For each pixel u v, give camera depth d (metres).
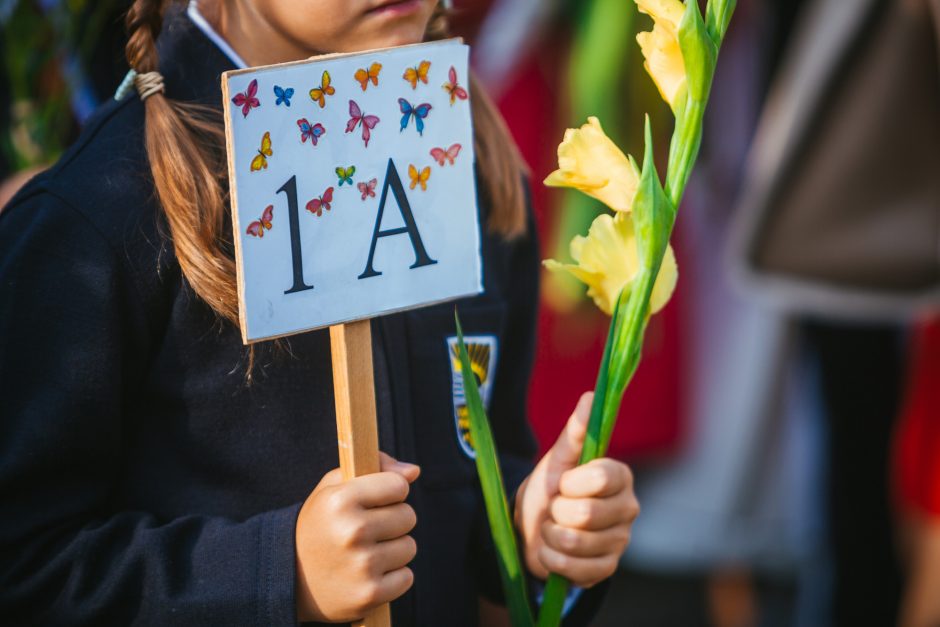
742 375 3.12
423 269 1.63
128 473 1.69
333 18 1.64
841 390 2.93
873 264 2.73
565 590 1.70
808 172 2.73
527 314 1.88
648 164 1.58
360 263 1.61
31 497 1.64
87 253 1.64
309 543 1.62
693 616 3.50
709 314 3.12
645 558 3.29
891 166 2.70
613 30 2.61
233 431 1.68
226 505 1.68
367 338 1.62
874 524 2.98
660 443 3.11
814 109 2.69
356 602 1.61
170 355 1.67
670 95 1.59
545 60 2.81
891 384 2.93
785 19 2.87
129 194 1.66
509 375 1.88
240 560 1.63
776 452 3.17
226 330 1.67
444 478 1.75
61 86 2.25
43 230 1.65
